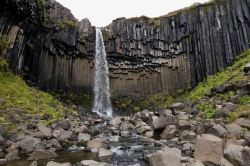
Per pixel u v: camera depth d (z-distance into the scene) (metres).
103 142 14.50
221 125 13.15
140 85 40.06
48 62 32.88
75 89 36.44
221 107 18.84
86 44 38.22
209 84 32.81
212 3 37.97
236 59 35.16
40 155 12.23
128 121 24.00
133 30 40.19
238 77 24.66
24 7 26.64
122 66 40.28
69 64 36.12
